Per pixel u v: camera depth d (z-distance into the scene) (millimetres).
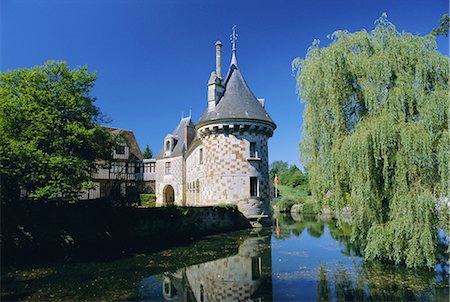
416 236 8828
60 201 14930
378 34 10594
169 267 10953
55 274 10008
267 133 23094
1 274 10023
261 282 9133
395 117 9406
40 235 13727
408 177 9250
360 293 7875
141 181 37156
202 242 16172
